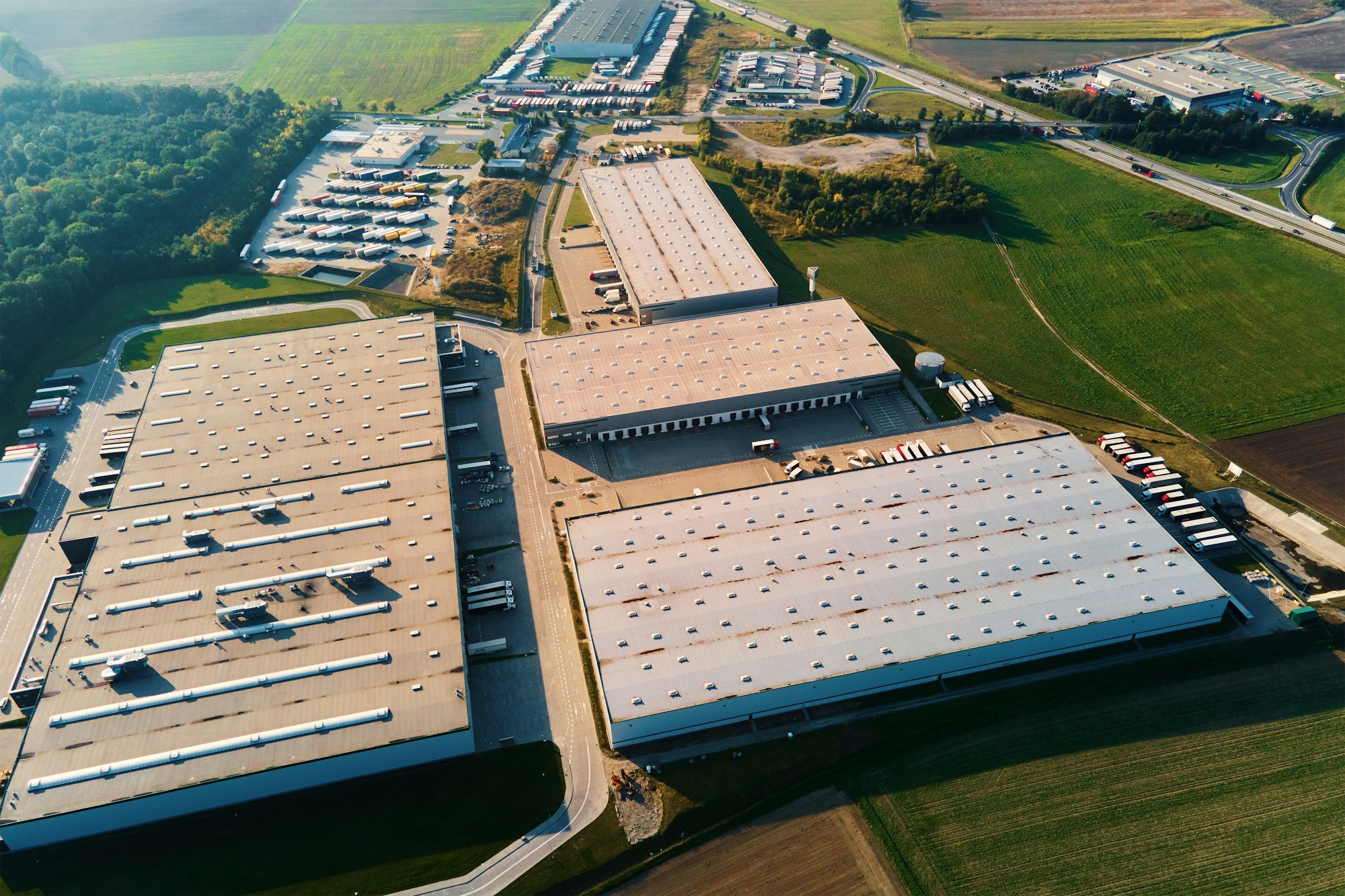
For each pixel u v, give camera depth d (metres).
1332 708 134.12
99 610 141.25
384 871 117.56
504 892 115.56
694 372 194.88
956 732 132.25
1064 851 117.81
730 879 116.62
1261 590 152.62
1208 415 193.00
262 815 123.19
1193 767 126.81
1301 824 119.88
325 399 187.62
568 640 146.88
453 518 158.88
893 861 117.50
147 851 119.44
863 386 195.12
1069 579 143.75
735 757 129.25
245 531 155.12
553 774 127.88
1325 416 190.38
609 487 176.50
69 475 180.50
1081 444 174.50
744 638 135.88
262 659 133.50
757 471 179.38
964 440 186.12
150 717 126.25
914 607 139.88
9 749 131.38
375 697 128.75
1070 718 133.75
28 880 116.50
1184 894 112.88
